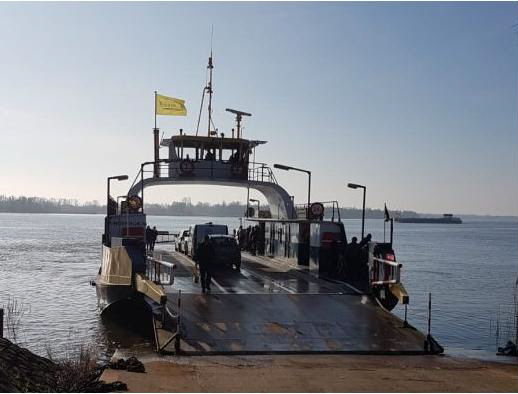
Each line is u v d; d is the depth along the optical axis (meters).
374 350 12.28
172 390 8.94
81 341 16.27
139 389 8.95
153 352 13.06
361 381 9.76
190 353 11.74
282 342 12.44
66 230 121.81
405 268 47.75
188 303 15.05
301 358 11.62
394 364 11.38
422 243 97.38
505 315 23.61
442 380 10.05
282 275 21.27
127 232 19.47
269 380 9.70
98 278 19.81
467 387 9.54
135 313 17.86
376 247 16.44
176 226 148.00
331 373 10.34
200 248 16.70
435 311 24.69
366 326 13.63
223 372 10.27
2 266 42.84
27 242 76.69
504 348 14.54
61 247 66.75
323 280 19.64
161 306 13.96
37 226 149.38
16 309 22.53
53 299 25.53
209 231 26.86
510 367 11.75
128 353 13.05
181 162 25.36
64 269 40.66
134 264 16.00
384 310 14.92
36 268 41.34
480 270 46.25
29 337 17.11
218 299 15.54
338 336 12.93
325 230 20.66
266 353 11.88
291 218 26.19
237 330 12.99
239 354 11.79
